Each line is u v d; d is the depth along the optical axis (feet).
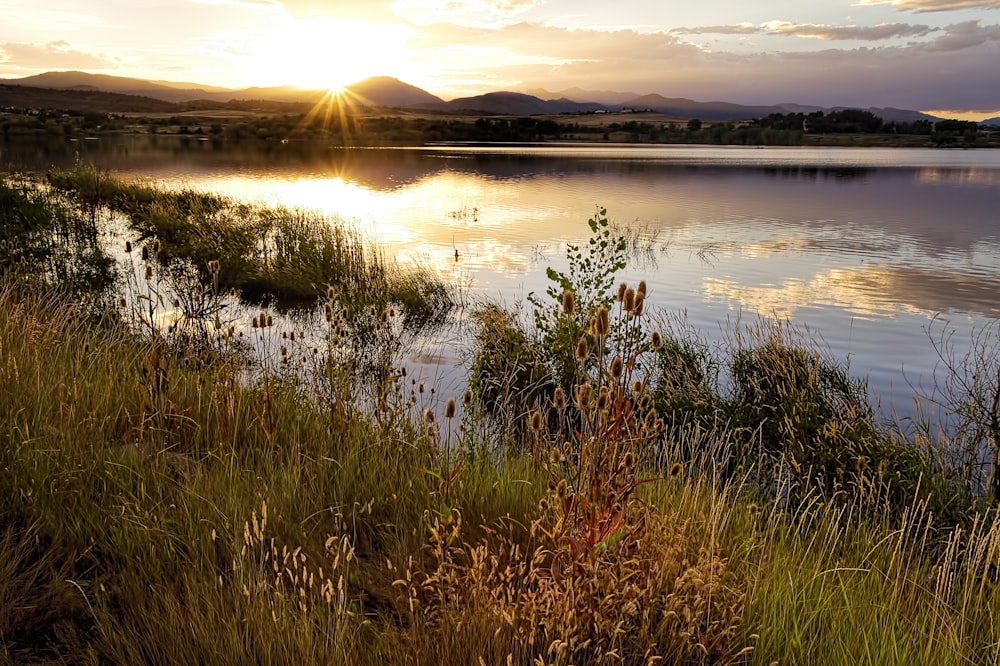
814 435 23.68
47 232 56.80
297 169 202.39
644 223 97.19
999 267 64.80
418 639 9.90
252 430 16.84
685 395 27.55
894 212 113.39
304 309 47.39
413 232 85.15
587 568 10.13
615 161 281.74
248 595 9.61
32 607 9.71
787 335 33.06
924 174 213.46
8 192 65.21
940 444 22.75
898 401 30.94
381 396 18.51
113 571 10.78
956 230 91.66
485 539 12.33
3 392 15.42
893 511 19.71
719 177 197.47
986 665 11.52
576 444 15.80
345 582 11.24
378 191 142.82
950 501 19.15
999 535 14.33
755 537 14.39
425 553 12.64
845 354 37.86
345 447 16.47
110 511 12.05
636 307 9.72
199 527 11.92
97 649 9.18
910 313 47.14
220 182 149.18
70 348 21.95
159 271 51.57
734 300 50.60
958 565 15.97
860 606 12.35
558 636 9.81
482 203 122.42
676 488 16.60
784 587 12.19
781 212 112.68
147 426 16.16
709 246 76.69
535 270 61.41
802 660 10.50
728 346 36.86
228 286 51.62
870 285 56.39
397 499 14.34
